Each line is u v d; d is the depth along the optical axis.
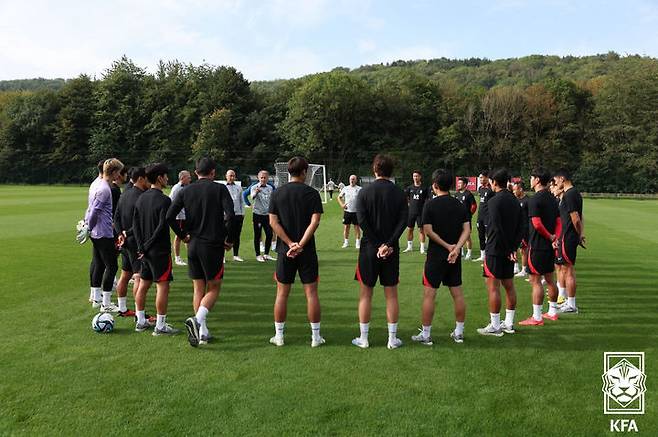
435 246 5.14
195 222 5.21
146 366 4.49
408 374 4.35
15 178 57.47
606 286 8.17
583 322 6.09
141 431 3.34
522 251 9.29
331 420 3.51
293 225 4.98
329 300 7.07
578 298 7.38
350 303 6.91
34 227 15.15
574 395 3.96
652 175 49.12
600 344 5.23
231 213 5.23
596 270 9.53
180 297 7.33
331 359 4.71
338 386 4.08
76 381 4.14
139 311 5.59
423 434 3.33
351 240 13.57
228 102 58.16
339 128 55.16
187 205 5.20
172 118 59.00
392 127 57.28
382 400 3.82
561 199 6.68
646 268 9.73
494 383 4.17
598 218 21.03
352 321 6.04
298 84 61.66
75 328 5.62
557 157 52.41
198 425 3.43
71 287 7.59
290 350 4.96
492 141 53.91
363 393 3.95
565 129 52.84
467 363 4.64
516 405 3.77
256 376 4.27
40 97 59.00
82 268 9.05
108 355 4.77
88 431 3.34
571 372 4.44
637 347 5.14
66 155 57.62
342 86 53.78
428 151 56.59
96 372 4.33
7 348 4.92
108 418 3.52
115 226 5.92
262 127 57.38
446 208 5.11
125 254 6.10
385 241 4.94
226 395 3.89
